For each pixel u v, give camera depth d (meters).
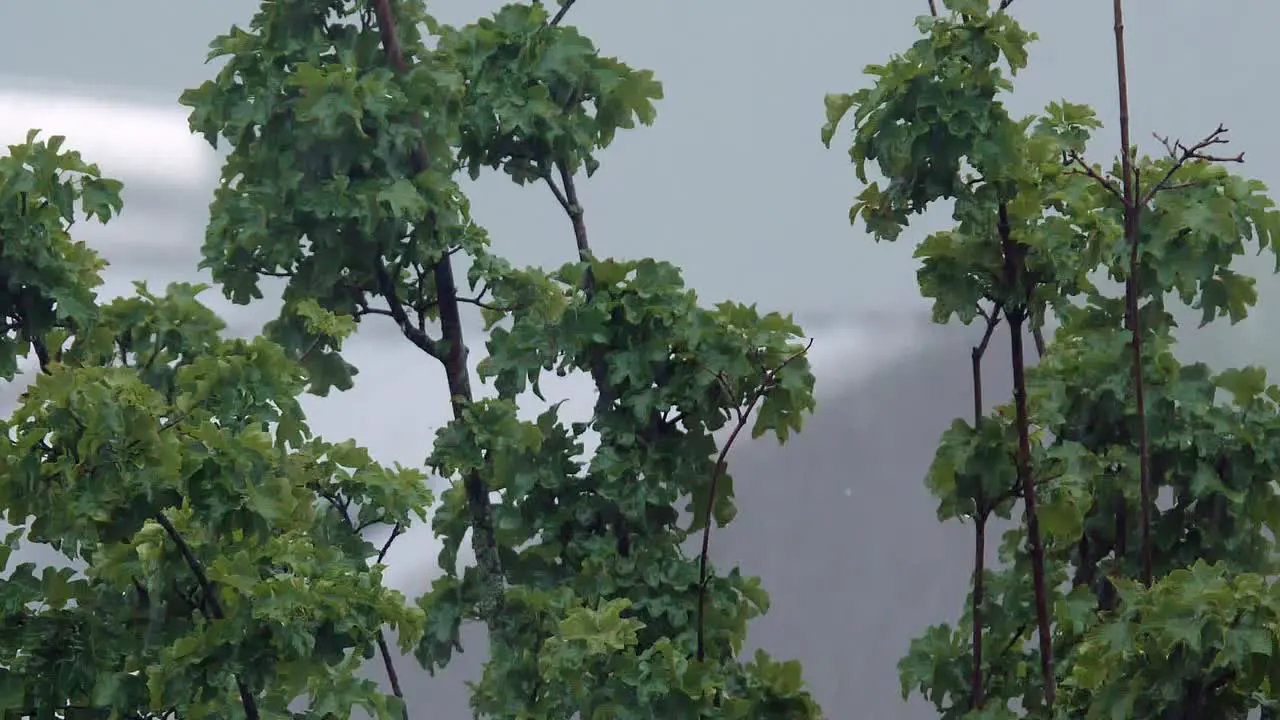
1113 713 15.38
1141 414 17.31
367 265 21.20
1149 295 19.22
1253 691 15.56
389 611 16.50
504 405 21.16
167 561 15.77
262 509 16.06
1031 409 18.36
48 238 18.92
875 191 17.83
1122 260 17.28
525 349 20.97
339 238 20.70
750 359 20.44
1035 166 17.56
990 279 17.66
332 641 16.39
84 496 15.32
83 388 14.91
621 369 20.42
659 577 20.58
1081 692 17.30
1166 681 15.16
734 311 20.73
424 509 21.58
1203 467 19.39
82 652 17.09
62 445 15.41
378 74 20.59
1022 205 17.30
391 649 44.44
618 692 18.31
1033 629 19.83
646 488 20.64
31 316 19.11
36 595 17.23
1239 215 18.72
